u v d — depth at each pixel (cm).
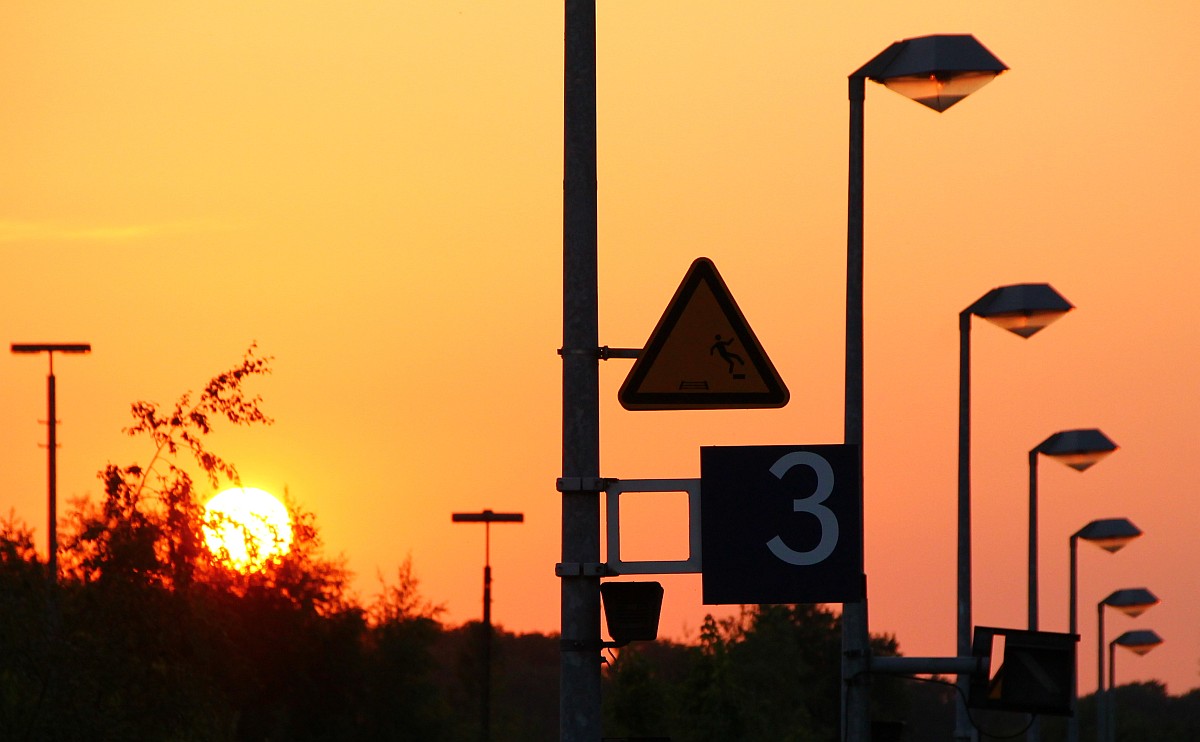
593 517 2950
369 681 15900
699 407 2939
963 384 7888
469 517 16188
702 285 2953
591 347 2959
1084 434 9956
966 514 7869
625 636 2888
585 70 3011
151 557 6316
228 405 6588
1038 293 7494
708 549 2978
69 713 5938
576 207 2988
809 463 2994
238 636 7294
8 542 6297
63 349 10931
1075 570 14012
